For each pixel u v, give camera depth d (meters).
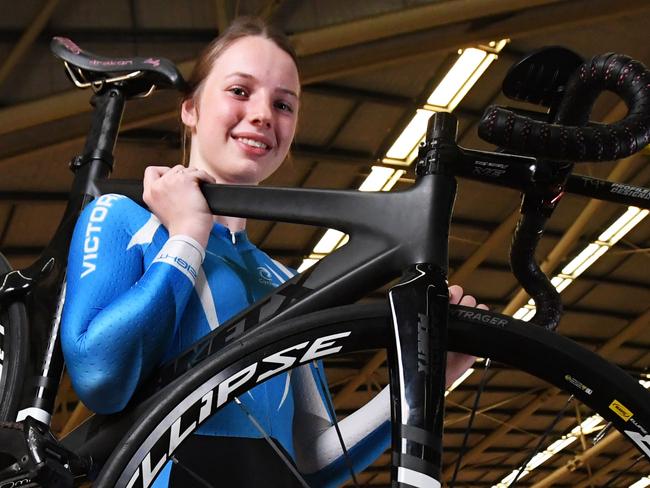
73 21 7.41
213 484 1.08
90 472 0.97
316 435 1.32
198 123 1.41
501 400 14.20
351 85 8.90
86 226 1.16
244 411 1.08
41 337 1.19
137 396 1.06
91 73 1.47
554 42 8.73
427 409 0.88
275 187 1.12
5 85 7.29
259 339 0.94
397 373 0.90
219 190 1.15
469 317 0.98
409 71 8.86
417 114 9.42
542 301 1.16
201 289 1.20
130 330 1.02
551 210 1.10
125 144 8.66
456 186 1.05
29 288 1.24
